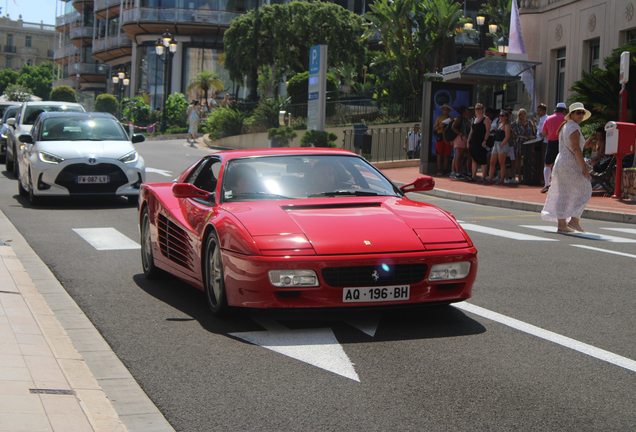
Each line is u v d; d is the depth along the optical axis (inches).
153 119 1975.9
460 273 198.4
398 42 1350.9
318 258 187.6
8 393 138.2
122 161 504.1
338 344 187.5
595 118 737.6
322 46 1023.0
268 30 1558.8
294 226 199.5
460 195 644.7
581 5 975.0
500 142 713.6
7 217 448.1
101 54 2783.0
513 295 246.8
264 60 1557.6
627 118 717.9
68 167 493.0
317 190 232.5
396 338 193.2
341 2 2217.0
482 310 225.0
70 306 232.4
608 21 919.7
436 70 1359.5
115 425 131.6
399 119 1220.5
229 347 185.6
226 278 199.8
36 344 176.6
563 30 1019.9
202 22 2153.1
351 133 1115.3
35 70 4232.3
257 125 1445.6
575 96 744.3
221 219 209.5
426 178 249.1
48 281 270.1
